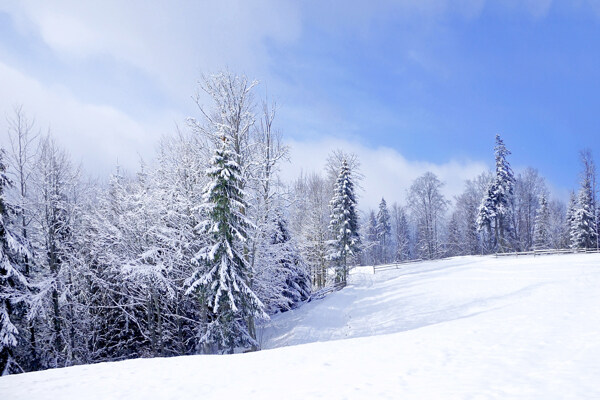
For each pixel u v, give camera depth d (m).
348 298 29.80
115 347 23.22
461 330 12.98
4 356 16.36
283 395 7.94
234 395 8.23
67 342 20.50
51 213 21.45
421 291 28.42
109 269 21.88
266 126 24.05
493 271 31.19
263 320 26.30
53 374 10.72
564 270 26.92
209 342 17.20
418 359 9.81
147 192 22.41
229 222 17.12
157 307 20.56
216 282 16.55
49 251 21.08
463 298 24.78
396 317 23.83
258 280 21.23
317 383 8.56
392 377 8.48
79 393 8.85
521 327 12.32
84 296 22.69
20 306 17.66
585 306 14.74
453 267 36.00
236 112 21.08
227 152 17.05
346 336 22.23
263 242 22.05
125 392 8.82
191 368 10.95
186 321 23.05
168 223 21.05
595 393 6.44
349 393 7.66
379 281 34.34
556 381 7.17
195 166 21.44
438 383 7.75
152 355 20.44
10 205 17.56
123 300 22.91
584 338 10.10
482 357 9.37
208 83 20.75
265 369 10.27
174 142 23.33
